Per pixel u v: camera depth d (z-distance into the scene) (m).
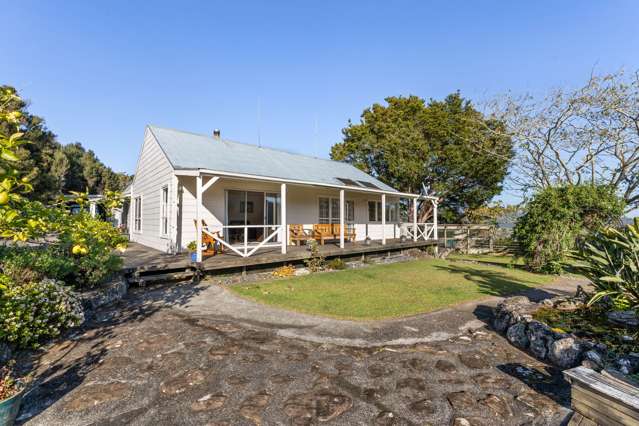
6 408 2.16
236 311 5.21
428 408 2.53
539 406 2.58
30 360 3.35
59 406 2.52
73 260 5.21
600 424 2.11
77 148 34.53
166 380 2.94
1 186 1.68
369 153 22.86
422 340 4.02
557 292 7.07
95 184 31.80
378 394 2.74
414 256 14.00
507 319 4.36
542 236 9.84
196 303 5.68
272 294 6.37
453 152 19.08
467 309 5.48
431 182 21.41
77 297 4.67
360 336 4.13
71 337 4.01
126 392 2.74
